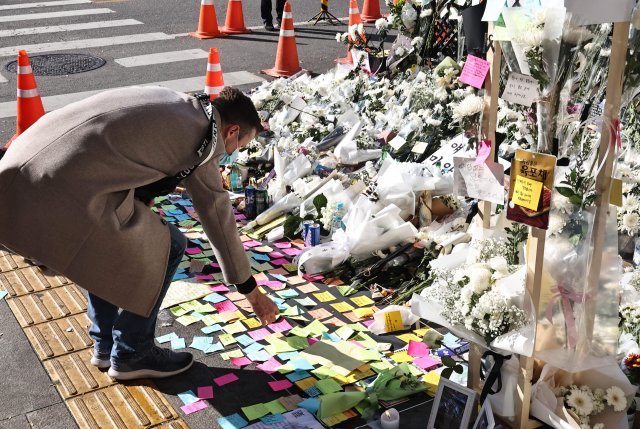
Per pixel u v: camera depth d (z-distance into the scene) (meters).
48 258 2.79
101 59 9.02
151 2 12.45
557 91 2.58
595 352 2.89
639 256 3.90
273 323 3.85
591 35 2.53
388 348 3.62
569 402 2.85
